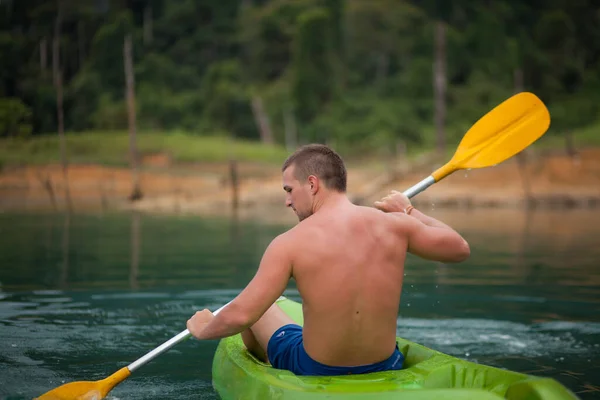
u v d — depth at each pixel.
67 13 34.72
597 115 40.47
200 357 3.55
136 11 47.91
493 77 47.06
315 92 44.84
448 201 18.14
